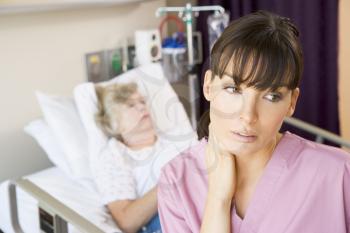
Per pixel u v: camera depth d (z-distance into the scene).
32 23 2.03
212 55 0.90
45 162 2.21
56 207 1.29
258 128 0.88
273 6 2.45
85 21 2.22
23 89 2.06
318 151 1.03
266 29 0.86
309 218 1.00
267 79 0.84
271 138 0.94
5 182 1.90
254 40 0.85
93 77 2.30
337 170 1.01
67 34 2.17
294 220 1.00
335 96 2.45
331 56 2.39
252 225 1.02
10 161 2.08
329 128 2.51
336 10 2.32
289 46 0.85
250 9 2.52
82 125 1.92
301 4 2.36
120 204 1.63
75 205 1.67
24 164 2.13
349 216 1.01
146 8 2.48
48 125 1.98
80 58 2.24
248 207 1.02
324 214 1.00
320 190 1.00
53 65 2.14
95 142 1.77
